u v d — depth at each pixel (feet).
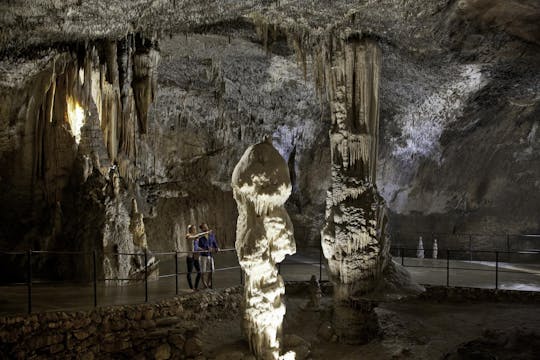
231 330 31.53
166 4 29.25
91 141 40.68
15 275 36.55
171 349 28.19
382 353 31.35
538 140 56.34
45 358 24.04
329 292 40.88
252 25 36.70
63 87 39.29
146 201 50.44
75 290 32.55
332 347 32.96
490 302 37.86
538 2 29.86
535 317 33.78
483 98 48.80
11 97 38.37
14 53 34.71
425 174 58.18
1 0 25.85
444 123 52.16
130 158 41.22
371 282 33.83
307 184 59.67
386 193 58.90
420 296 38.93
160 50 40.01
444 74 43.29
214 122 54.34
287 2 30.37
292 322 35.37
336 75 35.19
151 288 34.17
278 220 25.21
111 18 30.68
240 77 49.96
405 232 60.90
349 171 34.55
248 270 25.18
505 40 35.45
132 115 40.27
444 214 61.62
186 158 54.39
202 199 54.85
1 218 38.68
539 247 59.98
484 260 60.44
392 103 51.44
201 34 37.76
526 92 46.98
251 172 24.50
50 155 39.52
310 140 58.03
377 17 32.58
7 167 39.29
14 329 23.32
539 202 60.08
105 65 36.94
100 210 36.68
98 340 26.14
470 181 59.31
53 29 31.42
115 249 36.04
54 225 37.55
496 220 60.59
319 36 35.76
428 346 31.24
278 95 53.01
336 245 34.17
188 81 50.08
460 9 31.27
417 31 34.65
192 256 34.30
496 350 29.09
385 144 55.77
